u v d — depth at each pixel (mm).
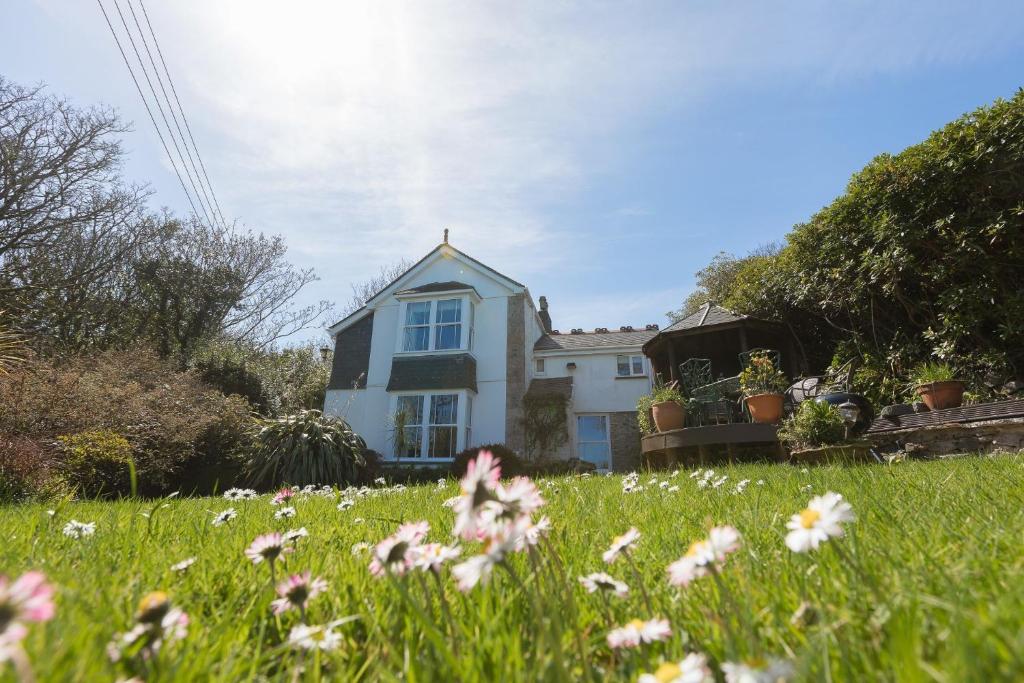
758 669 486
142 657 651
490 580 1093
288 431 11250
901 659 542
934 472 3066
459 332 16047
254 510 3143
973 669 502
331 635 749
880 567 1010
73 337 17719
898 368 7797
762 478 3500
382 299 17031
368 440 15602
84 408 8922
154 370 13180
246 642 866
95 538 1865
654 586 1119
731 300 11562
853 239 8258
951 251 7105
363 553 1497
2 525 2371
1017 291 6574
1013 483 2230
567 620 899
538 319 18812
